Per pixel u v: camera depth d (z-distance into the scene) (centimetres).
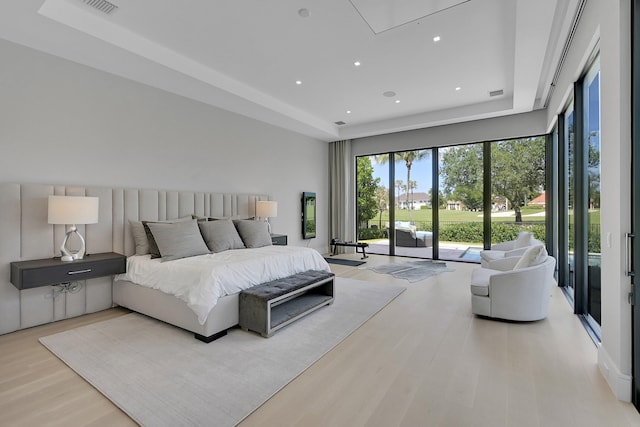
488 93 505
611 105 199
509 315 306
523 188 573
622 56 186
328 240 786
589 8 250
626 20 185
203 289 267
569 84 337
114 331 291
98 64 351
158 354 245
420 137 674
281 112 545
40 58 318
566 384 202
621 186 188
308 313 328
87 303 340
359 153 762
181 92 439
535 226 561
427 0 272
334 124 702
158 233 350
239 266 303
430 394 192
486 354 245
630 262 184
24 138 307
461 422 167
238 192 541
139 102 401
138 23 308
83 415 174
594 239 302
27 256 302
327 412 175
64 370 222
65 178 335
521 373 216
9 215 292
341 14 296
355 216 784
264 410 178
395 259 682
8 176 298
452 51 369
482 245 616
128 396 190
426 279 496
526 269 301
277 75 434
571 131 397
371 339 275
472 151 625
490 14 296
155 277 311
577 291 330
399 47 360
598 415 172
